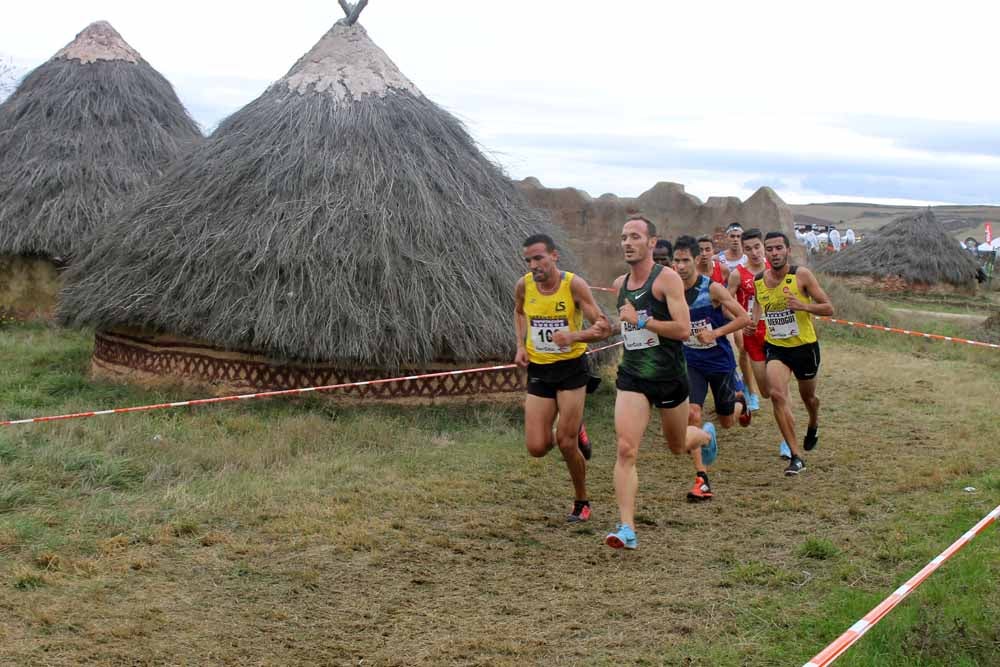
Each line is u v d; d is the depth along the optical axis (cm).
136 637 480
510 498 745
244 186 1038
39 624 484
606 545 646
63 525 629
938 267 2738
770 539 663
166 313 1000
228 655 467
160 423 888
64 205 1458
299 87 1112
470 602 543
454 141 1131
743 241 931
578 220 2103
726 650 479
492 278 1036
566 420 664
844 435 988
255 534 636
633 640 496
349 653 476
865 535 668
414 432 918
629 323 629
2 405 959
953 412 1103
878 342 1653
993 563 589
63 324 1119
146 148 1553
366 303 968
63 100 1552
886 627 490
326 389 991
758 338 910
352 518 674
